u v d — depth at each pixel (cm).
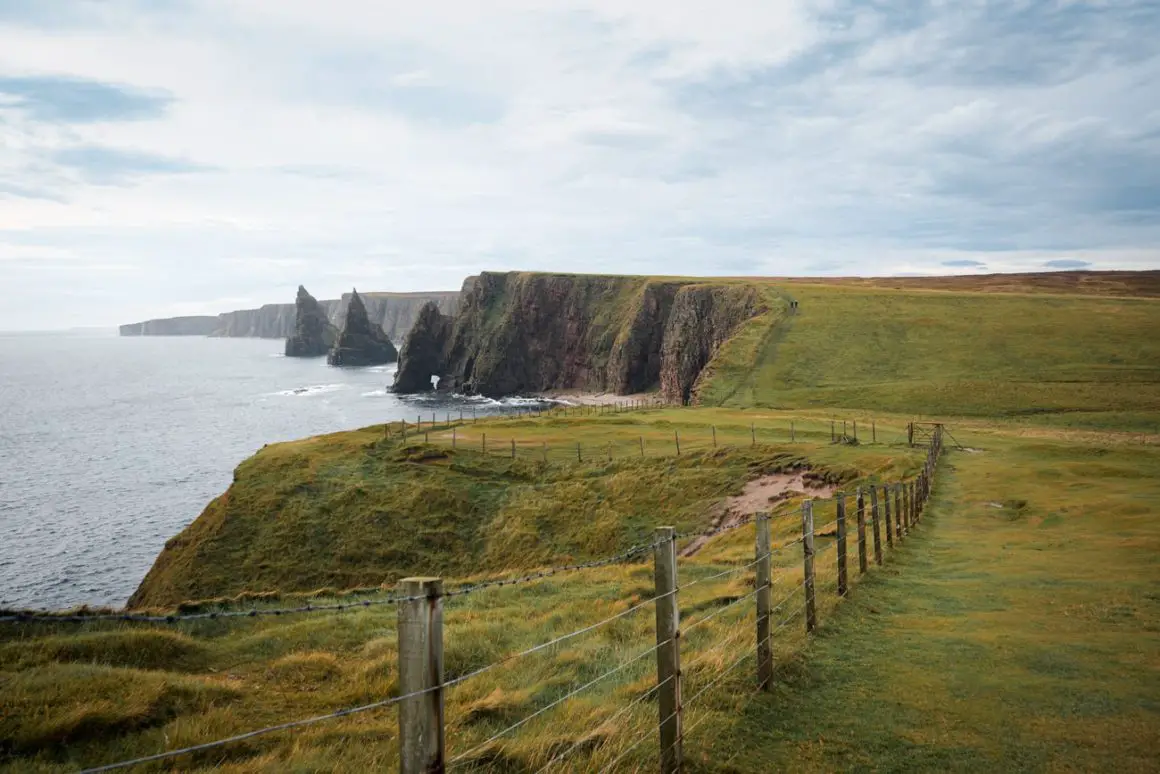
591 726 776
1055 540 2064
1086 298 13362
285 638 1461
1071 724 786
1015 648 1066
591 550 4528
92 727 887
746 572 1880
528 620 1514
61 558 5512
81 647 1227
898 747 733
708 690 858
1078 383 8525
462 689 999
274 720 962
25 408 16812
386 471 5906
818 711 831
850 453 4828
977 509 2800
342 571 4706
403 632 415
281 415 14825
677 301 17375
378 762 757
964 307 12738
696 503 4641
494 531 5025
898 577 1634
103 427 13225
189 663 1280
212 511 5441
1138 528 2173
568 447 6325
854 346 11119
